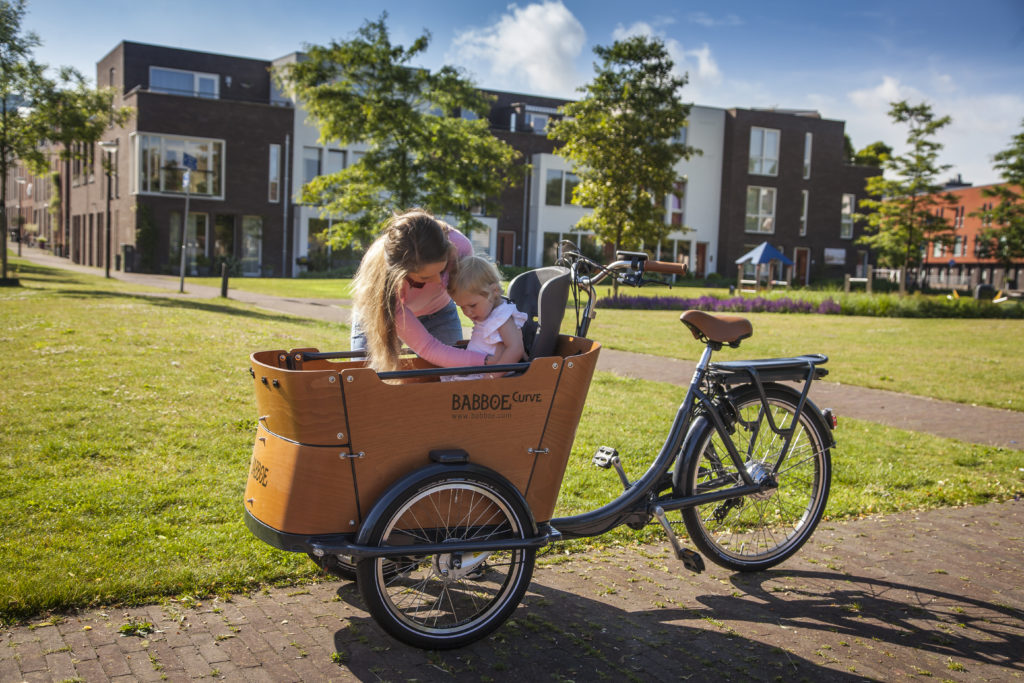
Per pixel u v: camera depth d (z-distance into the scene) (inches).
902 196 1325.0
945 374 372.5
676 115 931.3
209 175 1228.5
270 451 102.1
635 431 225.0
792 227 1604.3
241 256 1268.5
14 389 228.1
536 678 100.4
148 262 1192.2
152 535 135.0
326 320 505.4
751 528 150.3
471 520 107.3
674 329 563.5
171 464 172.7
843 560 144.5
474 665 103.1
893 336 547.5
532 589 126.9
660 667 104.4
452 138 797.9
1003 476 198.4
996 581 136.3
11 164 674.2
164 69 1375.5
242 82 1433.3
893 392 326.6
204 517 144.3
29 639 102.0
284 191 1274.6
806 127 1590.8
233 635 106.9
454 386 102.5
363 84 796.6
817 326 634.2
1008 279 1441.9
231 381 255.1
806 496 151.6
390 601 103.0
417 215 110.6
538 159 1453.0
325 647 105.4
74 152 709.9
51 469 164.9
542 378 107.1
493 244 1443.2
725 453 136.0
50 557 123.0
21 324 369.1
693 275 1563.7
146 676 95.3
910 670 106.1
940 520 167.3
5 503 144.8
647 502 127.6
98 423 198.4
